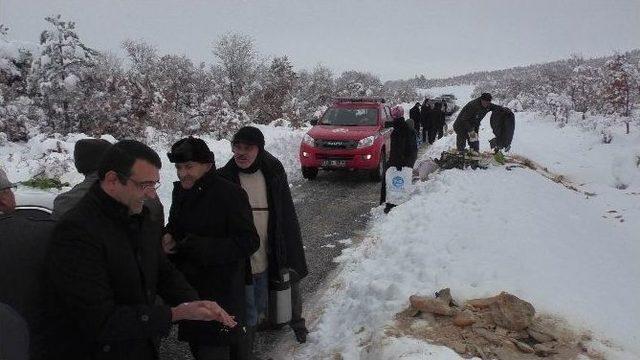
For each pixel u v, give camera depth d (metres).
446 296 4.25
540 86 37.22
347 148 10.81
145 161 2.09
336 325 4.56
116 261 2.12
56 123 14.09
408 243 5.98
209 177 3.07
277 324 3.93
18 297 2.09
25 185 7.49
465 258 5.19
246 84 22.00
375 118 12.00
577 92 27.59
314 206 9.08
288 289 3.86
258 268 3.78
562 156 15.45
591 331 3.94
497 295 4.29
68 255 2.02
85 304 2.01
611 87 22.81
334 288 5.45
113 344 2.20
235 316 3.12
